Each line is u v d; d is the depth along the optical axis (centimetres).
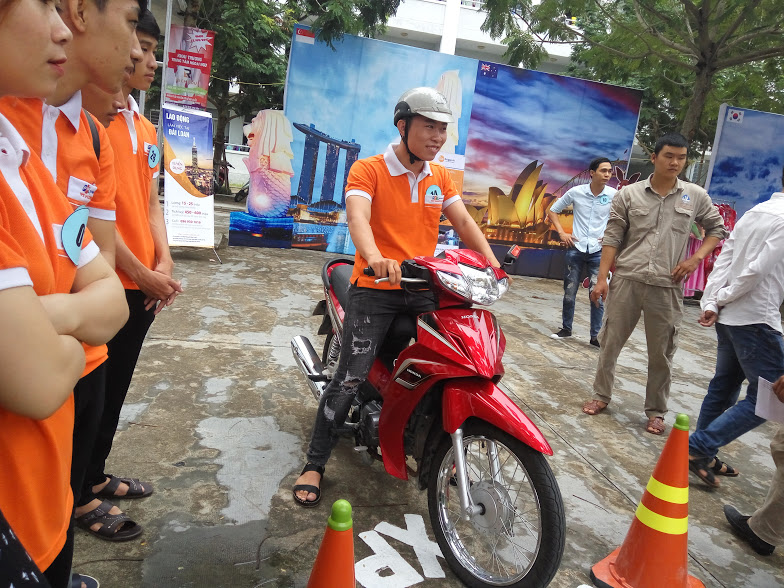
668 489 216
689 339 673
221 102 1711
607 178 559
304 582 203
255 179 838
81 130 137
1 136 93
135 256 208
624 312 384
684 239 376
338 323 299
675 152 365
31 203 97
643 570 216
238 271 684
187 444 285
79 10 128
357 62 840
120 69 138
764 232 297
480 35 2038
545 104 918
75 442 159
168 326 455
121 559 204
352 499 259
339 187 870
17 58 87
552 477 191
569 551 242
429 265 206
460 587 211
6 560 70
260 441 298
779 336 299
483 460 267
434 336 212
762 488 327
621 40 904
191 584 195
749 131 909
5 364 83
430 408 224
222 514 235
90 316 106
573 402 418
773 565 254
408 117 223
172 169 705
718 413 339
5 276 83
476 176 920
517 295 794
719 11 813
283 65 1672
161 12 1120
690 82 1009
